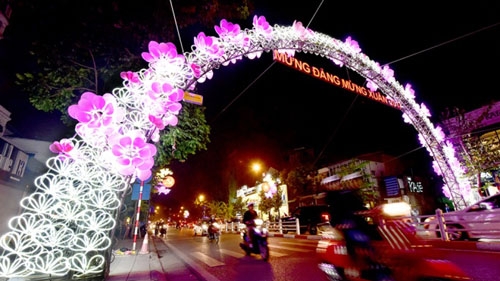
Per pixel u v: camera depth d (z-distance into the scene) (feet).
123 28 19.69
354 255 11.92
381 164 96.84
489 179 54.44
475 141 52.42
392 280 10.84
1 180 32.55
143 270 21.95
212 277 19.98
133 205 64.39
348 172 81.61
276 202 91.35
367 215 12.99
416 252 10.96
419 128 40.98
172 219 339.36
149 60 17.67
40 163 39.96
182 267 26.86
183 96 18.34
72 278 15.98
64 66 21.75
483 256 21.86
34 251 14.57
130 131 15.92
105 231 17.26
